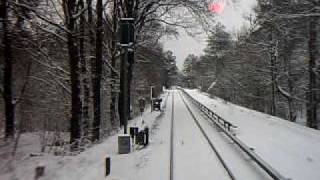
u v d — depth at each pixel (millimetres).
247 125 28281
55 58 30391
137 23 31859
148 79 60688
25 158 18250
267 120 31922
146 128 20266
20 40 24297
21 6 19469
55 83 30984
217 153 16766
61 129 34000
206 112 39344
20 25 22750
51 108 34125
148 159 16344
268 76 51188
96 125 23859
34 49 25688
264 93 58094
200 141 21031
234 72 74250
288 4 31625
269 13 33125
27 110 32719
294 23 34125
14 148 19656
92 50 28375
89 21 24750
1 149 20250
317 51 33656
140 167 15008
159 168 14766
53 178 14602
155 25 35719
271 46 45688
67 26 19938
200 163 15516
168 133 24594
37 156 18625
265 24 40656
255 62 55562
